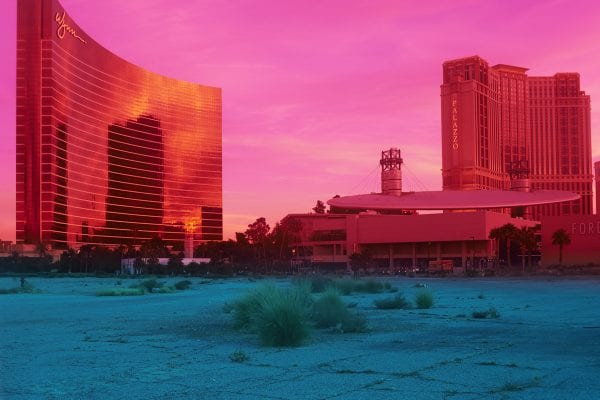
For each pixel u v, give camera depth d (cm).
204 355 1541
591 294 4381
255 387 1114
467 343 1683
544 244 15150
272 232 16875
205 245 19388
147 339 1917
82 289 6869
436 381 1134
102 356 1556
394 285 6375
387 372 1239
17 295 5447
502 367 1276
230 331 2117
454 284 6869
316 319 2158
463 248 16638
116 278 11988
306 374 1238
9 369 1363
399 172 19025
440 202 17688
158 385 1153
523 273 11381
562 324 2194
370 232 17662
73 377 1252
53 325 2466
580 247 14650
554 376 1165
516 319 2417
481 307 3125
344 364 1352
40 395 1076
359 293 4734
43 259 16388
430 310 2959
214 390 1095
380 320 2428
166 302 4025
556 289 5312
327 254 18575
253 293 2178
